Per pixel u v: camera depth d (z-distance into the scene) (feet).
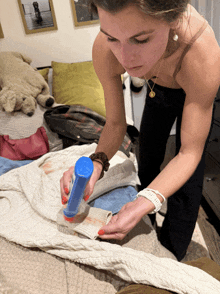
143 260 2.00
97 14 1.57
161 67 2.31
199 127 2.17
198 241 4.36
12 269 2.21
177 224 3.44
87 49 8.20
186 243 3.55
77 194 2.12
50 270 2.21
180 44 1.94
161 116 3.67
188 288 1.74
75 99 6.69
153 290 1.78
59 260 2.31
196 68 1.98
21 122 5.87
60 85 7.23
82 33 7.93
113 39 1.63
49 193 2.94
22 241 2.38
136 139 5.59
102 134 2.95
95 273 2.16
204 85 2.01
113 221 2.28
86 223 2.44
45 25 7.67
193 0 4.61
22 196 3.10
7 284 2.06
